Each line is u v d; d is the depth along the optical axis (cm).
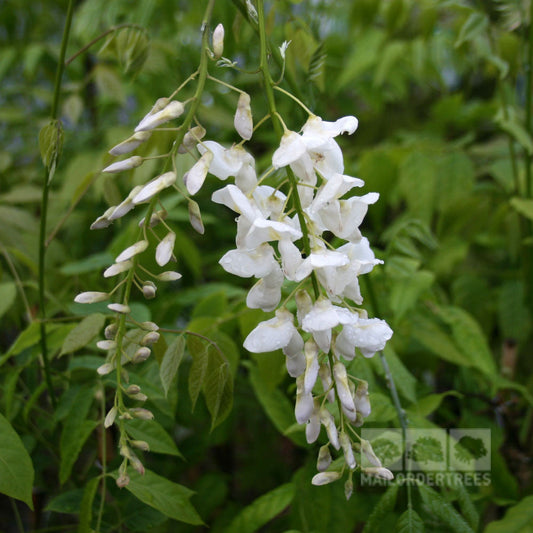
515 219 74
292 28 54
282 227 35
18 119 85
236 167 37
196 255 71
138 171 58
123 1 79
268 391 52
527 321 72
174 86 83
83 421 48
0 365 56
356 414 39
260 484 72
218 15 68
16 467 41
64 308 59
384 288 62
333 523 52
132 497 50
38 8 105
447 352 59
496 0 61
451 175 71
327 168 37
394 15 77
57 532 62
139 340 43
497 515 61
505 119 66
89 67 95
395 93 102
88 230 77
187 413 60
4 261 68
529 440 63
